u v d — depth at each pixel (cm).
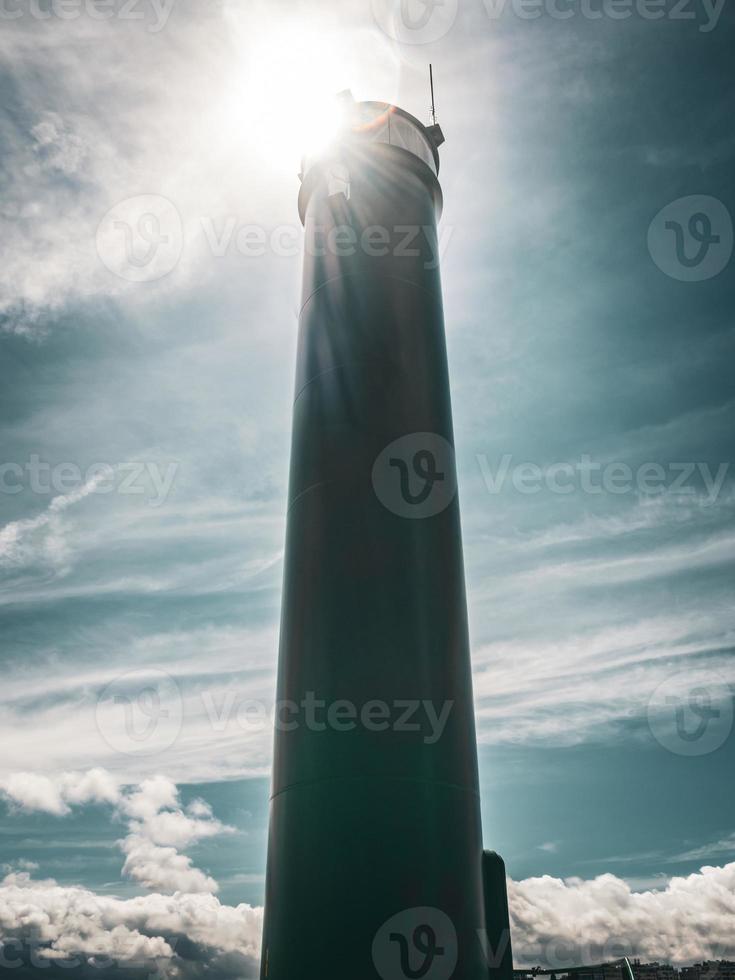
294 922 1300
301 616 1536
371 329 1786
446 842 1355
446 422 1778
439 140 2291
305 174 2150
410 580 1542
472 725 1527
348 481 1627
